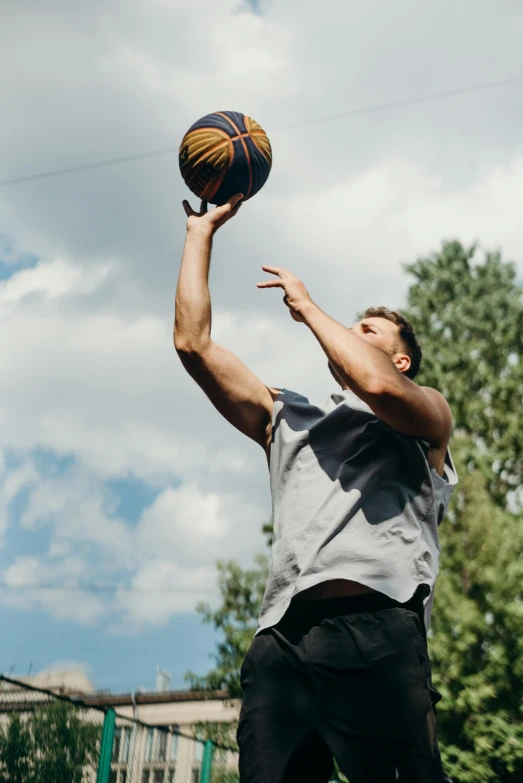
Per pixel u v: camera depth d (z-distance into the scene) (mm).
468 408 20750
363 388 1788
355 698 1639
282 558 1818
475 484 18844
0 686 6504
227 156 2699
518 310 22766
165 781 8461
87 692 21016
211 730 16234
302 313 1954
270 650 1754
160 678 22031
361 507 1827
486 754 15430
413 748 1612
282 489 1954
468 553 18188
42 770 6598
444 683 16484
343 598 1731
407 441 1874
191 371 2172
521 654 16422
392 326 2301
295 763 1747
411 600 1780
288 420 2031
